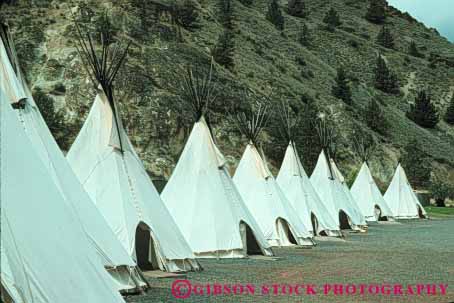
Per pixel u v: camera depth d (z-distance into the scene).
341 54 159.88
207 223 30.78
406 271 26.56
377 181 101.81
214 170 32.03
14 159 12.17
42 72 79.25
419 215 77.75
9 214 11.34
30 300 11.01
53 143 17.98
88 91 76.56
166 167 74.88
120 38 87.44
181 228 30.92
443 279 24.30
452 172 114.19
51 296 11.38
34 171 12.73
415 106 135.62
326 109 108.50
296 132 88.25
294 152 48.38
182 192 31.80
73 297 11.87
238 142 85.44
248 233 32.97
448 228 58.53
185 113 81.56
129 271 19.03
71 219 13.50
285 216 38.59
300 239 38.34
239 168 41.16
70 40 83.44
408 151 107.81
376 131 115.88
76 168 24.81
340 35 170.50
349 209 55.47
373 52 165.00
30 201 12.09
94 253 13.85
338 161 98.88
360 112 120.19
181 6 114.56
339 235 46.84
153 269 24.67
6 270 10.84
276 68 119.50
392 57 165.25
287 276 24.38
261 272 25.42
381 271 26.44
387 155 107.56
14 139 12.51
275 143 88.56
